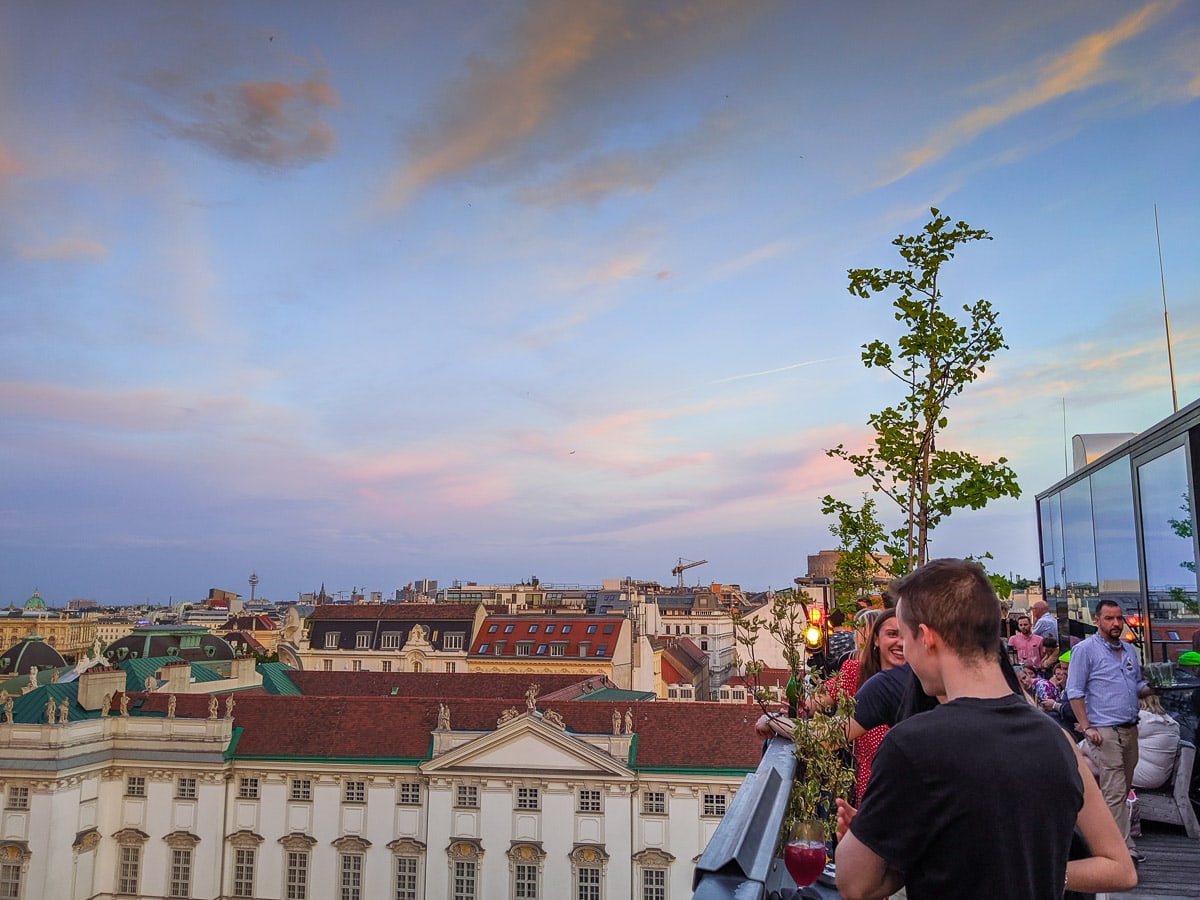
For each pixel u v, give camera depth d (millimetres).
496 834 58281
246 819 61594
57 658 111938
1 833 57281
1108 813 3562
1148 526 12633
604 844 57000
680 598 195000
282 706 65312
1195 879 10094
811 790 4777
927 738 3373
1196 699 11570
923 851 3273
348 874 60062
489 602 161000
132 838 61688
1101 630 10562
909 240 14758
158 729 62969
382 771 60500
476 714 63156
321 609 127250
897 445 14078
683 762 57188
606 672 112312
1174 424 11727
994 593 3738
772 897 4176
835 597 15070
